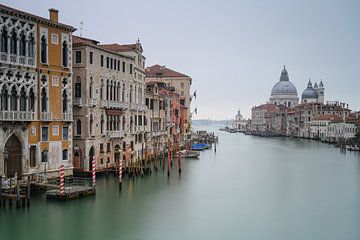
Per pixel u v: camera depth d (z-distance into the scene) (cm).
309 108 16912
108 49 5269
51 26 4019
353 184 5075
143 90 6119
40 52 3912
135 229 2991
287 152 10062
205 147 10888
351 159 8294
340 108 16725
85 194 3791
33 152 3866
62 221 3088
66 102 4238
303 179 5491
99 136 4838
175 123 8425
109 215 3300
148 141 6475
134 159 5741
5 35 3584
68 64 4238
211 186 4797
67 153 4259
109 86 5059
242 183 5084
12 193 3412
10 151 3672
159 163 6900
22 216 3147
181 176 5462
